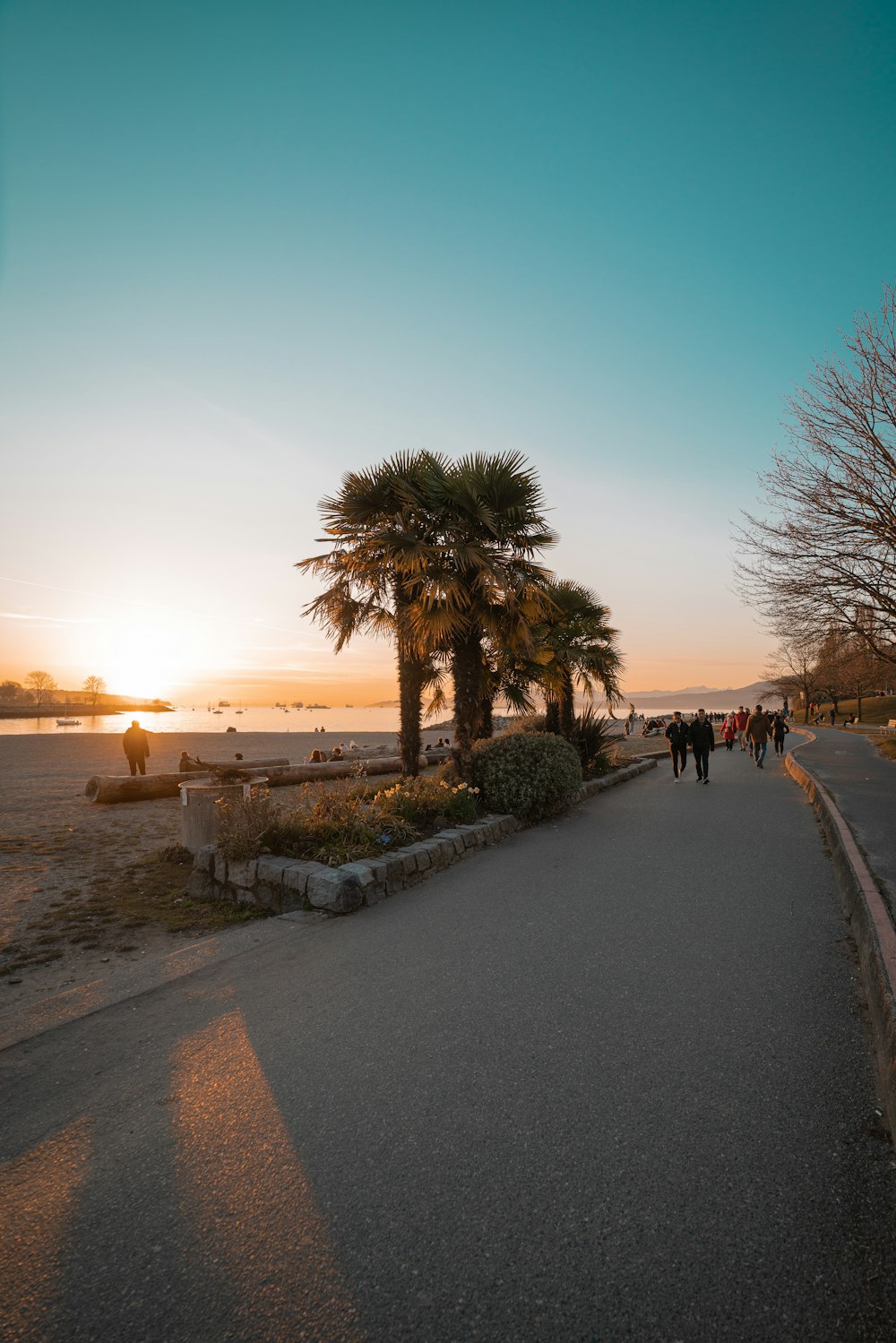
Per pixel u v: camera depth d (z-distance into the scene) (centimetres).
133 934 592
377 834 738
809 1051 335
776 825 981
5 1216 238
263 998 425
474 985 430
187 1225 230
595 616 1638
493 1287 201
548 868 741
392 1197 239
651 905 592
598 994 409
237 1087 319
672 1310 191
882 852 705
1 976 504
